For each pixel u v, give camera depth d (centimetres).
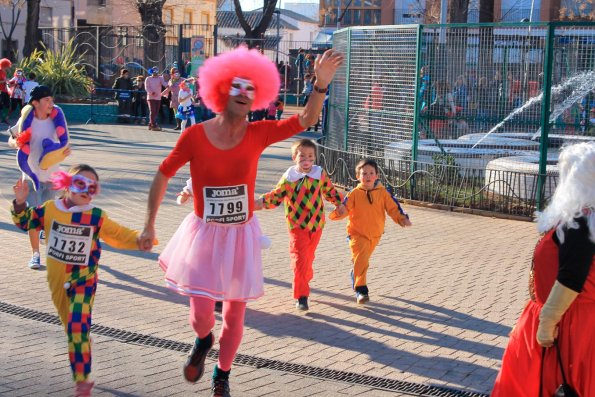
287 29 6631
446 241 1045
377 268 891
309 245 727
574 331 391
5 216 1095
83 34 3350
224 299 483
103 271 836
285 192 725
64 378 546
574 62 1251
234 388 541
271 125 486
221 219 486
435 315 723
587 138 1296
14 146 816
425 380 567
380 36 1424
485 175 1296
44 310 695
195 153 482
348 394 536
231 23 5081
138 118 2833
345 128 1522
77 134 2362
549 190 1209
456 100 1362
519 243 1044
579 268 378
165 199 1285
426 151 1377
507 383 413
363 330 678
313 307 741
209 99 482
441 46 1353
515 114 1315
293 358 605
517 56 1298
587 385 391
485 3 2162
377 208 753
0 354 588
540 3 4159
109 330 651
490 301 770
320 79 470
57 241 505
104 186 1396
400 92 1387
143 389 534
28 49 3281
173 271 490
